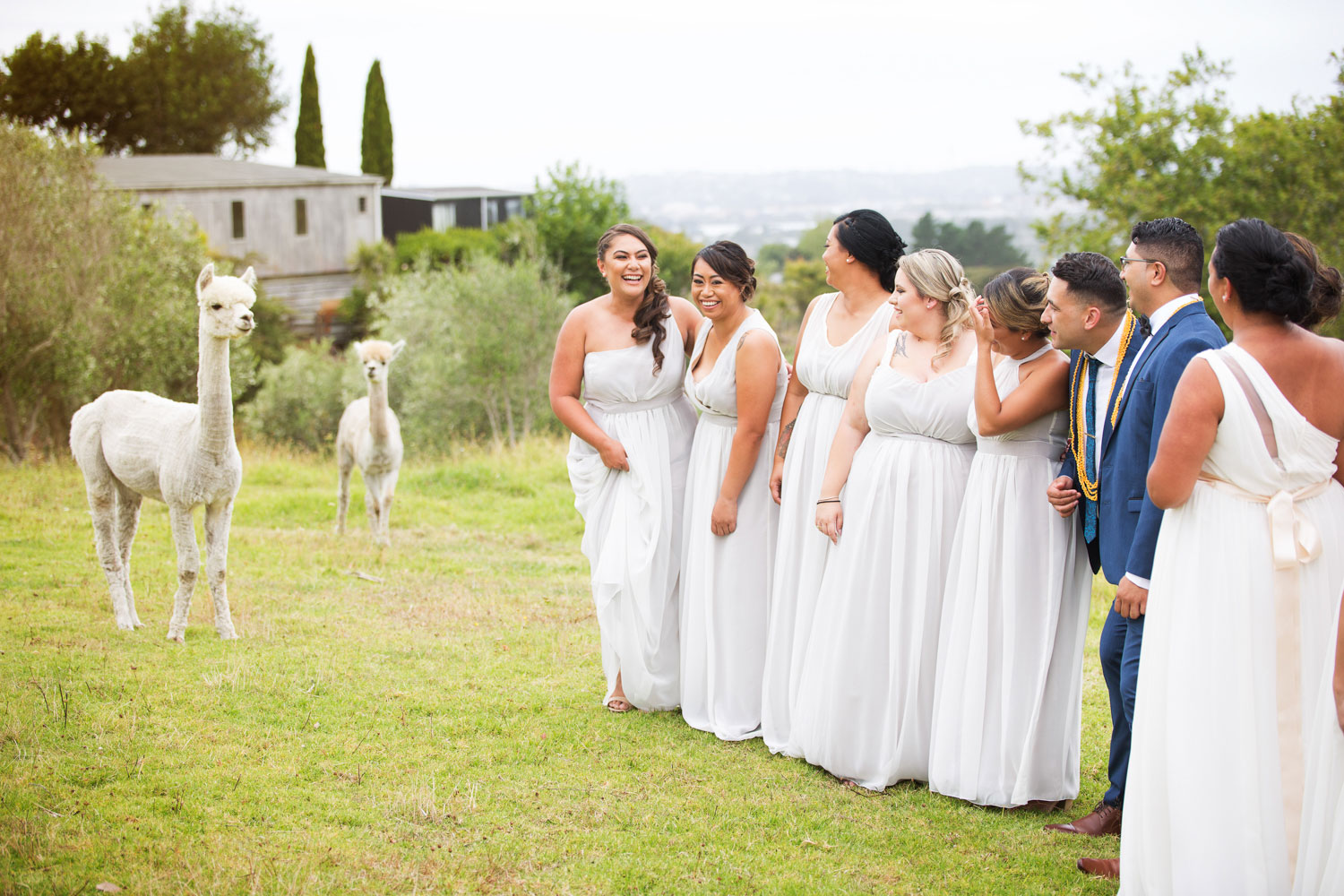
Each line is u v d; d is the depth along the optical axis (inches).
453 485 480.1
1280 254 110.0
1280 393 110.8
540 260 942.4
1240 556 111.5
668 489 194.7
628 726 187.9
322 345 1275.8
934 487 160.9
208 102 2059.5
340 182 1508.4
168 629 232.1
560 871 132.3
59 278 597.3
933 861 137.7
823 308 179.8
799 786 163.5
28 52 1998.0
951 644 157.2
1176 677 113.8
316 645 231.1
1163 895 116.0
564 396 195.9
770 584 187.6
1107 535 141.2
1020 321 148.9
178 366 698.8
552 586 303.6
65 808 142.7
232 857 130.5
